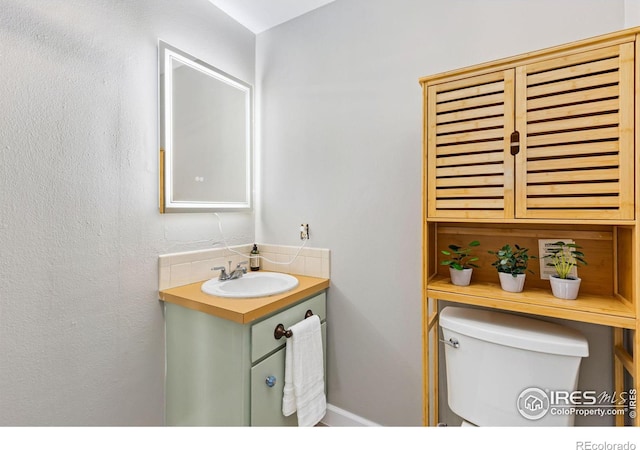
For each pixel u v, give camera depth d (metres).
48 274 1.08
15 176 1.00
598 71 0.88
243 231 1.90
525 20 1.19
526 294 1.07
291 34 1.82
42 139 1.06
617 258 1.04
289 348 1.34
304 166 1.77
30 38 1.03
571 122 0.92
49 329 1.08
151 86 1.40
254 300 1.29
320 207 1.71
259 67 1.97
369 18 1.55
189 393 1.35
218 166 1.71
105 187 1.23
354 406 1.62
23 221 1.02
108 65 1.24
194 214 1.60
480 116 1.06
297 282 1.54
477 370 1.10
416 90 1.42
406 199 1.45
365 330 1.58
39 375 1.06
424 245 1.17
